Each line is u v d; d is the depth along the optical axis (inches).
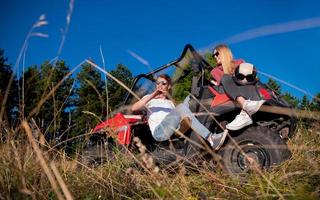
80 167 111.0
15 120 80.4
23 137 82.7
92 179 105.0
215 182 118.0
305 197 81.4
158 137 162.2
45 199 80.4
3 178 80.8
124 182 108.6
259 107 146.5
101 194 101.4
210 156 151.7
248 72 150.9
